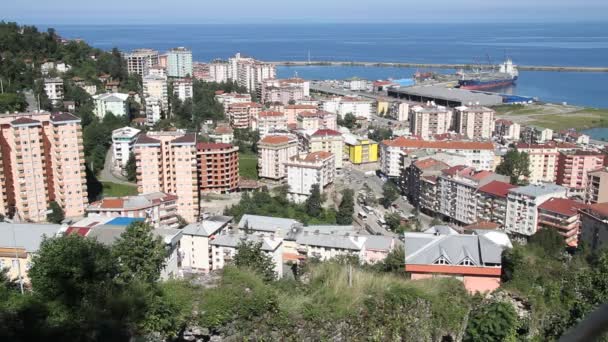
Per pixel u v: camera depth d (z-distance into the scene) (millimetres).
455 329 36656
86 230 74312
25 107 190500
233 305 32219
